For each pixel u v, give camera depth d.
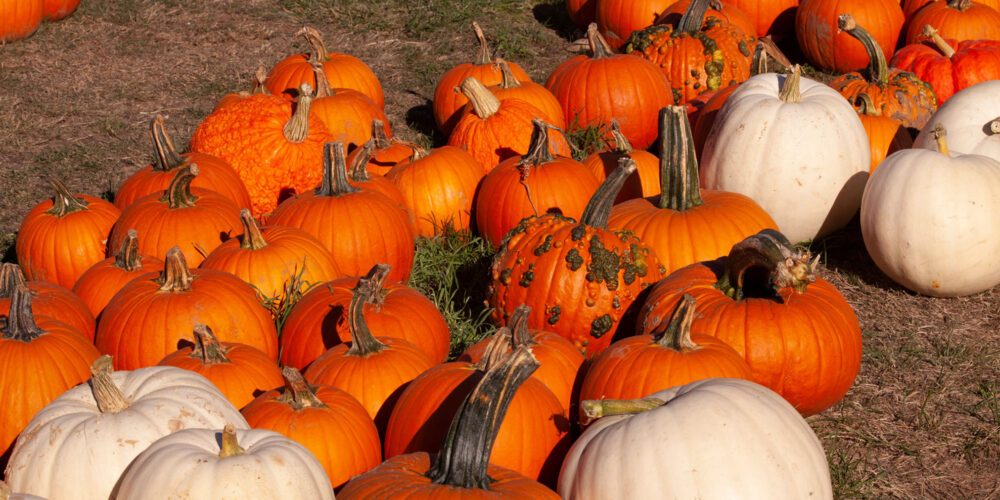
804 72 8.73
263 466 2.87
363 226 5.01
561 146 6.05
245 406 3.62
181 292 4.24
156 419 3.14
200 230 4.94
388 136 6.73
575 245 4.51
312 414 3.43
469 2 10.46
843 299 4.28
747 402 3.20
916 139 6.05
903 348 4.88
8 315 3.89
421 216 5.72
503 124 6.07
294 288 4.65
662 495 3.02
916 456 4.10
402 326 4.18
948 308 5.29
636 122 6.95
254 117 5.89
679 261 4.79
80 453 3.04
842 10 8.32
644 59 7.16
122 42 9.77
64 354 3.85
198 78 8.91
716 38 7.57
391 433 3.55
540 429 3.46
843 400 4.50
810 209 5.63
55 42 9.70
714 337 3.87
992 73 7.06
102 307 4.54
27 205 6.52
